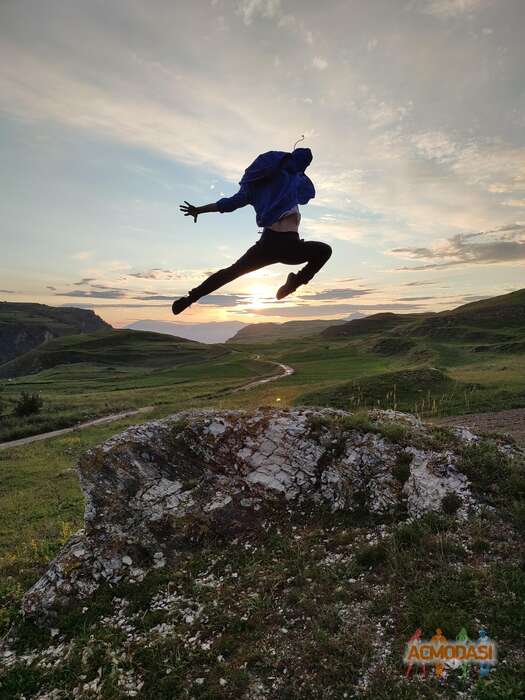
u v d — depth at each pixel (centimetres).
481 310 14450
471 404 2961
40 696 671
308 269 363
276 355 14538
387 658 575
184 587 834
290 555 843
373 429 1043
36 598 870
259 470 1037
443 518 796
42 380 12494
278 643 648
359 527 866
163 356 18612
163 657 681
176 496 1028
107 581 888
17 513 1952
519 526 746
